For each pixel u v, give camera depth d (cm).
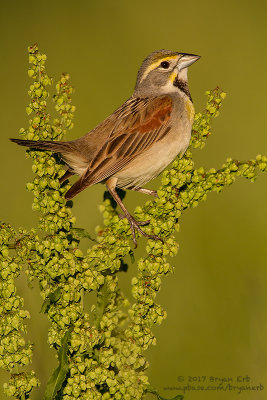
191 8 2209
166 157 1243
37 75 942
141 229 945
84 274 887
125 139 1213
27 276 902
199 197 965
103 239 934
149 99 1265
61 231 903
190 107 1275
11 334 860
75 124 1820
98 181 1176
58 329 877
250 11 2208
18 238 888
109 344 893
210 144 1809
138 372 895
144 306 883
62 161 1192
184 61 1302
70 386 866
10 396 872
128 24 2131
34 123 941
